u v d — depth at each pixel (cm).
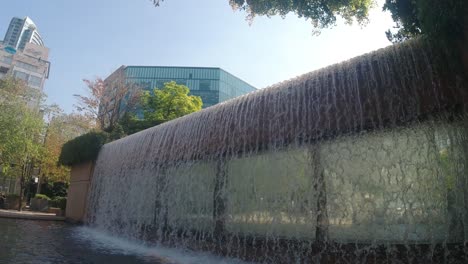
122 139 1373
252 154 758
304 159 662
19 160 2127
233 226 763
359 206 573
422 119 532
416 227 519
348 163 600
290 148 686
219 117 870
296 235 636
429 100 517
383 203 552
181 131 1001
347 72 618
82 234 1087
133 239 1045
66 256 659
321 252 592
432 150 529
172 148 1013
